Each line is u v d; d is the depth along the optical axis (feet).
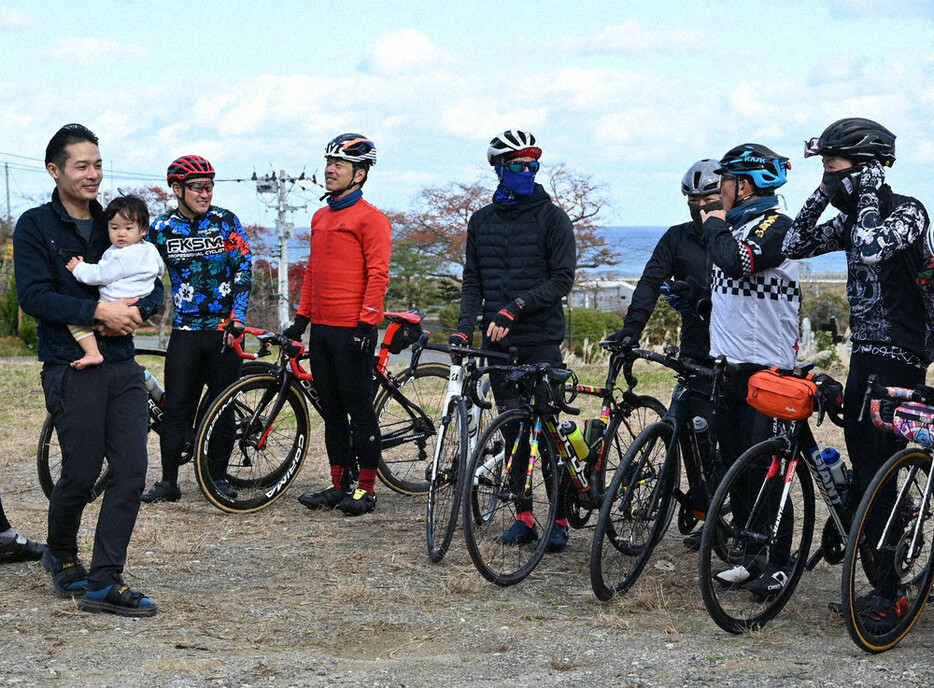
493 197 17.74
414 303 144.77
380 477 21.26
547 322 17.43
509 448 15.79
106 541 13.30
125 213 12.92
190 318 20.33
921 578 12.75
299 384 20.36
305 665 11.47
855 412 13.01
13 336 120.47
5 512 19.43
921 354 12.66
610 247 117.29
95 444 13.23
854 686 10.79
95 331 13.05
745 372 14.49
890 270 12.48
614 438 17.11
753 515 13.44
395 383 21.25
